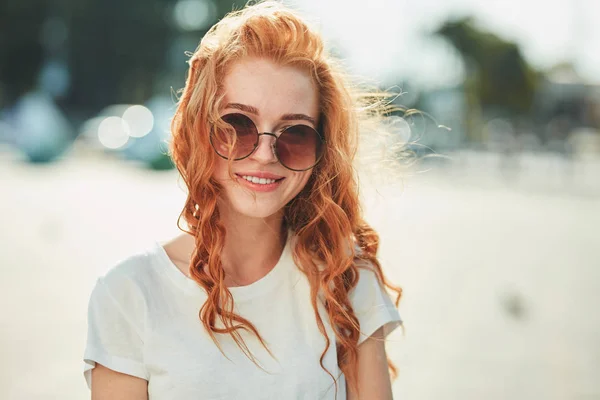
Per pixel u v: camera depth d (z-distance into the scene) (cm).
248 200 191
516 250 1045
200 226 189
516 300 686
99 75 4534
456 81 5491
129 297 184
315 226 202
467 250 1014
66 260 803
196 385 179
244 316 191
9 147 2239
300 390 186
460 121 4969
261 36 188
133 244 914
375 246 216
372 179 231
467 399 444
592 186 2419
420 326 601
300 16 195
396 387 460
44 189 1505
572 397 453
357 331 199
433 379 476
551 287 785
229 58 188
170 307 185
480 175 2761
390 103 232
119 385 182
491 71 5781
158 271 189
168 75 4691
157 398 180
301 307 195
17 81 4341
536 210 1664
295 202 208
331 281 199
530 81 5997
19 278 706
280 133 190
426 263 879
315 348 191
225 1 4588
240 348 185
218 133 188
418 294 714
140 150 2131
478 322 621
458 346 550
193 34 4631
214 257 187
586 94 6431
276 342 190
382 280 213
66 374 454
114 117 2394
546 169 3219
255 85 188
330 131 201
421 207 1605
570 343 571
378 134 231
